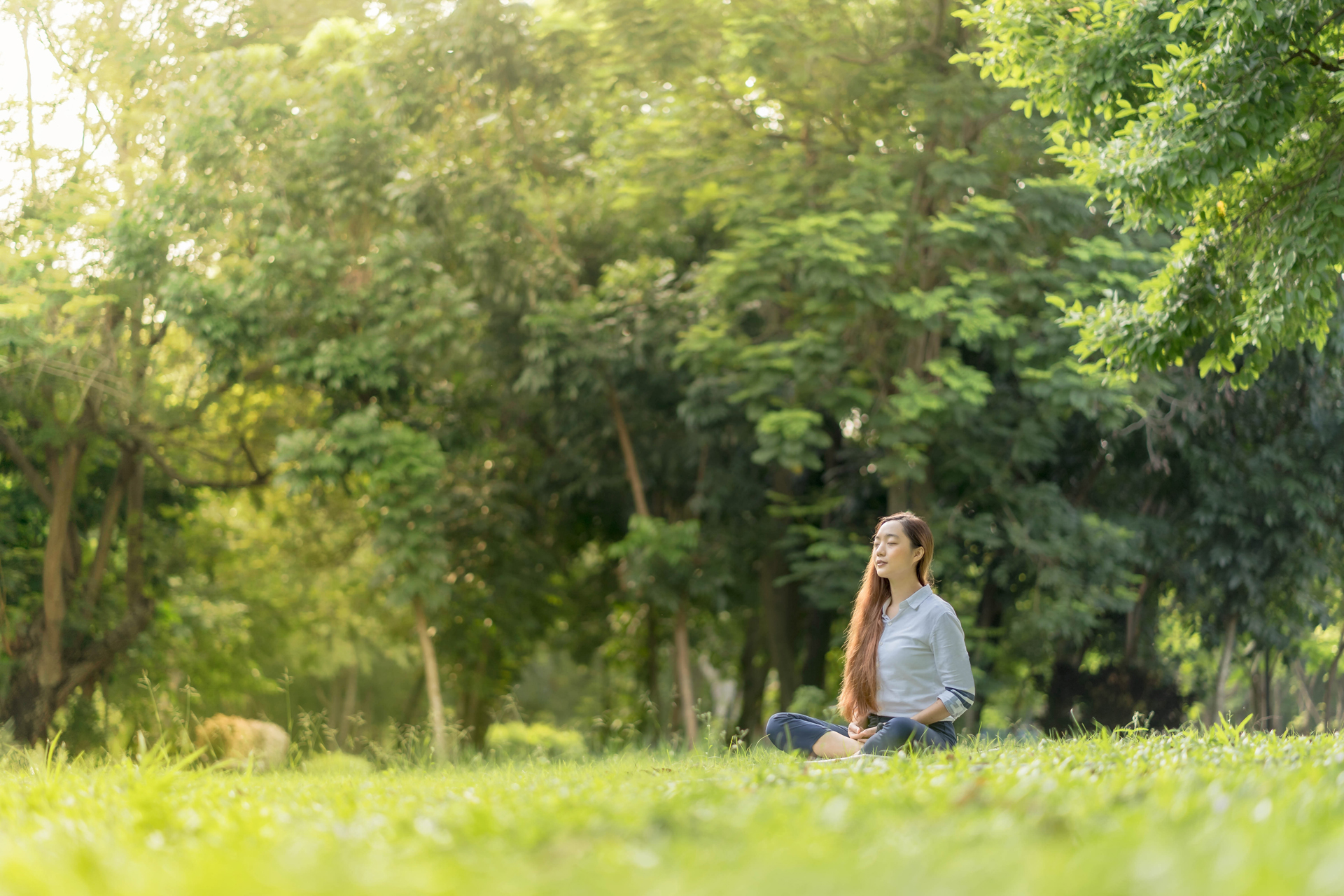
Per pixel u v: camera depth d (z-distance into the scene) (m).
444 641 19.08
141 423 17.12
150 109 17.72
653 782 3.73
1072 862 1.65
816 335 13.50
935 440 15.23
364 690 28.84
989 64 8.78
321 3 18.28
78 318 15.53
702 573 17.19
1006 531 15.87
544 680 31.25
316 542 21.30
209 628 20.23
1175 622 20.09
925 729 5.15
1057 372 13.51
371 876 1.71
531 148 15.82
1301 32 7.31
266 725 13.19
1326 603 19.20
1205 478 16.78
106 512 18.45
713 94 15.13
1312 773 2.87
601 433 17.92
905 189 13.73
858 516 18.41
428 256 16.06
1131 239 14.63
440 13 15.19
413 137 16.53
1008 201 14.11
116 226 15.54
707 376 15.53
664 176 15.48
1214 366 8.56
